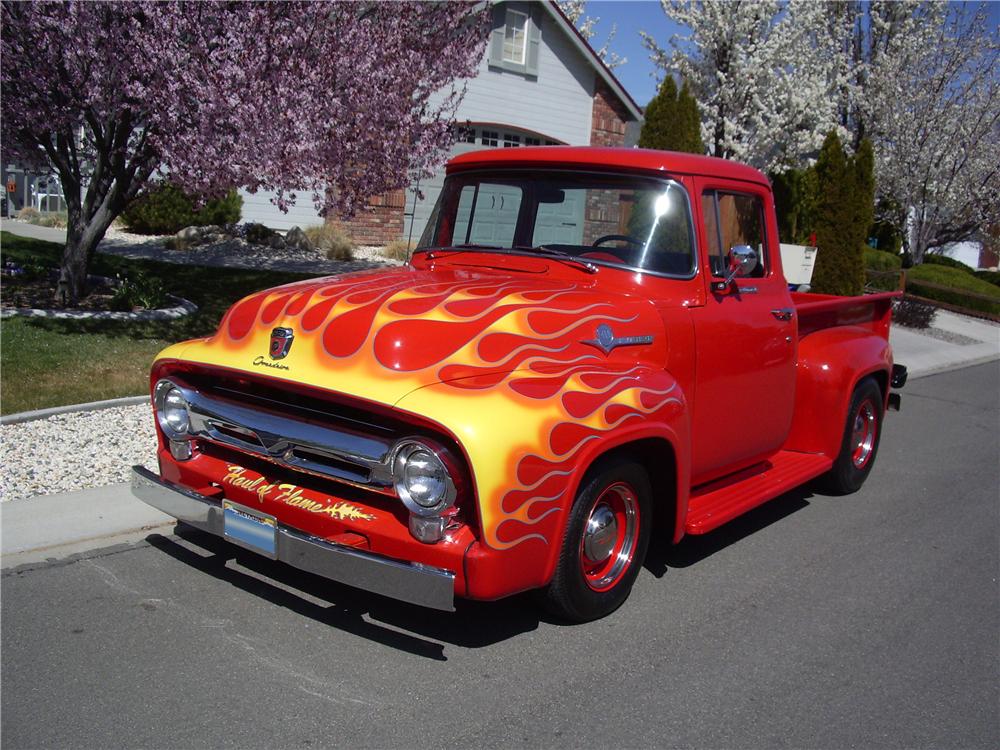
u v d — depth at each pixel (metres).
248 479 4.05
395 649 3.90
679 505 4.43
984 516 6.46
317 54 8.34
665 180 4.69
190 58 7.68
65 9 7.47
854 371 6.09
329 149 8.38
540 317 3.97
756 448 5.41
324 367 3.75
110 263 13.08
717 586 4.89
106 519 5.03
